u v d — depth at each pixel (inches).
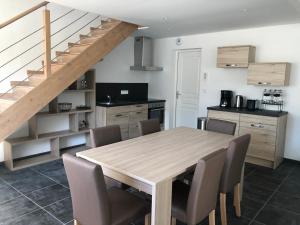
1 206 112.1
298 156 178.5
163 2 127.1
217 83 216.5
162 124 260.2
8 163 155.8
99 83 226.2
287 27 175.9
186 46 236.1
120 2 128.0
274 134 165.0
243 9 138.8
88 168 65.7
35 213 107.0
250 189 136.6
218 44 213.6
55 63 150.8
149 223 87.7
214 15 153.3
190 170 87.2
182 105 256.2
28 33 164.6
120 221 72.9
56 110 177.6
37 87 129.8
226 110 186.5
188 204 77.4
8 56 156.9
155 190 69.4
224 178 96.2
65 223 100.1
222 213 99.5
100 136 111.2
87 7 138.7
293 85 176.1
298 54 172.7
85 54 152.6
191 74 245.1
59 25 182.4
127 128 220.2
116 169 79.5
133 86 257.8
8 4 153.5
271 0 122.3
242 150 100.2
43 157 176.6
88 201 70.2
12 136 165.2
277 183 145.1
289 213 113.0
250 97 197.0
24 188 130.4
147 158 90.0
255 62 186.1
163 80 259.9
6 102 128.6
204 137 123.0
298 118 175.9
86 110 196.7
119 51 239.9
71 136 203.0
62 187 132.3
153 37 251.1
